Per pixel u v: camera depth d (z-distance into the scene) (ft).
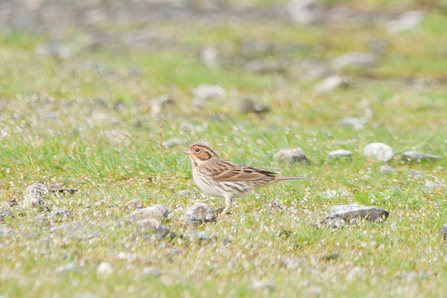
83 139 52.75
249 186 38.22
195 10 137.08
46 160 45.88
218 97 77.30
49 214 34.53
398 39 115.55
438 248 32.30
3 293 21.91
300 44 112.27
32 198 37.11
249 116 69.36
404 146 56.29
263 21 128.57
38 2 138.51
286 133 57.41
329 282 26.30
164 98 73.97
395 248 32.12
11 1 139.33
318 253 30.76
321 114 71.00
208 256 28.58
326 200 40.73
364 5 140.26
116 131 56.59
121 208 36.78
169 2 141.28
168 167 46.19
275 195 40.88
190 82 84.07
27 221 32.89
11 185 41.45
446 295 25.22
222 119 67.10
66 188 40.83
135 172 44.75
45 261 26.25
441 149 54.75
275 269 27.84
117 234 30.78
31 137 51.60
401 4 137.59
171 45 106.32
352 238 32.99
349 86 85.15
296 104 74.49
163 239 30.86
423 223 36.19
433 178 47.42
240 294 23.88
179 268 27.07
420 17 124.67
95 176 43.96
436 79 91.76
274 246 31.19
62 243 28.66
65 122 59.62
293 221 34.76
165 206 37.35
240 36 114.62
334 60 103.86
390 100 77.15
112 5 138.62
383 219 36.94
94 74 83.46
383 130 62.64
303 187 43.39
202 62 97.91
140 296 22.45
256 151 51.83
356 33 119.85
